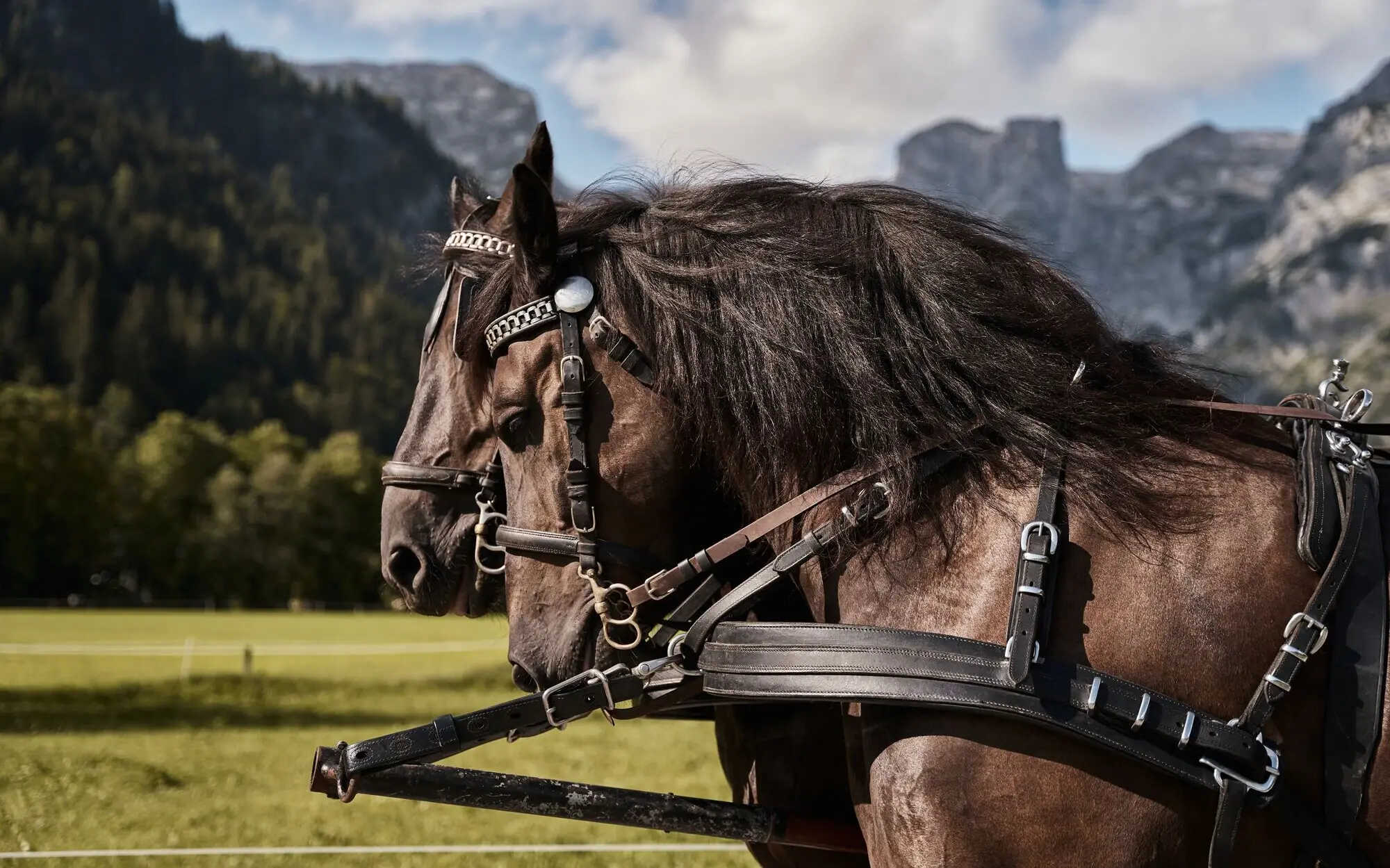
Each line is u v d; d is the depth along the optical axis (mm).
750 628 1896
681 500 2119
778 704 2309
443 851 6125
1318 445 1821
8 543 67438
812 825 2117
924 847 1683
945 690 1688
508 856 6066
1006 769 1664
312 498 82062
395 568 2832
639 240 2141
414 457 2834
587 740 11453
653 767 9570
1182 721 1633
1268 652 1687
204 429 91188
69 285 123188
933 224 2082
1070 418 1867
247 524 78375
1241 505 1776
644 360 2072
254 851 6188
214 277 149750
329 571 82250
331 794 2047
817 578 1962
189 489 82125
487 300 2230
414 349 154750
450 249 2641
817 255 2047
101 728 13453
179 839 6633
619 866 5840
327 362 143125
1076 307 2055
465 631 42094
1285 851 1686
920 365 1946
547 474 2139
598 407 2090
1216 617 1692
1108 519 1766
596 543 2090
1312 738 1673
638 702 2164
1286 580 1716
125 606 71938
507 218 2602
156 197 166000
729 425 2061
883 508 1889
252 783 9102
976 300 1973
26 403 70500
